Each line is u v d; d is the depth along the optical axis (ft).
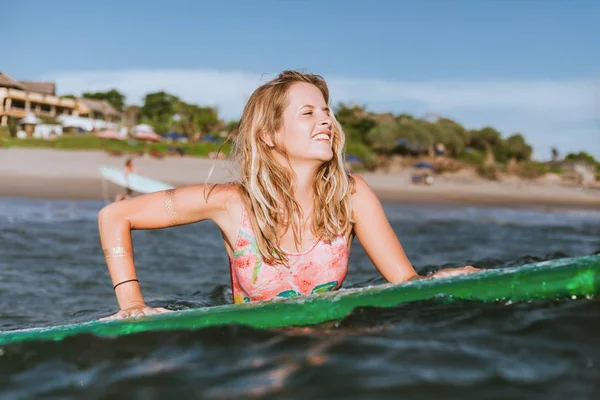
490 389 5.22
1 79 176.35
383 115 173.47
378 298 7.54
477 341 6.34
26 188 61.16
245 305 7.62
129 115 227.61
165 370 5.95
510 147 178.29
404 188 99.19
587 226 48.75
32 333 7.32
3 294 15.03
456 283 7.71
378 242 9.39
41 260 20.24
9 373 6.28
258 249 9.02
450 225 45.80
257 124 8.84
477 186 116.06
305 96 8.77
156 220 9.07
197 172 93.20
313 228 9.04
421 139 158.20
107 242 8.89
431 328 6.77
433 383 5.34
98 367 6.23
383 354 6.04
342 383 5.38
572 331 6.51
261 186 8.88
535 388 5.25
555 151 167.63
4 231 27.66
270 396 5.19
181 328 7.19
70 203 52.65
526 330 6.59
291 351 6.27
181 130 191.42
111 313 12.53
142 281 17.52
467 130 176.65
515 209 73.46
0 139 135.95
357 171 133.49
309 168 8.86
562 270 7.62
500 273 7.77
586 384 5.31
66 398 5.57
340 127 9.04
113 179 54.95
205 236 29.63
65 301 14.60
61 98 195.11
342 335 6.71
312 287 9.17
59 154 112.27
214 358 6.22
